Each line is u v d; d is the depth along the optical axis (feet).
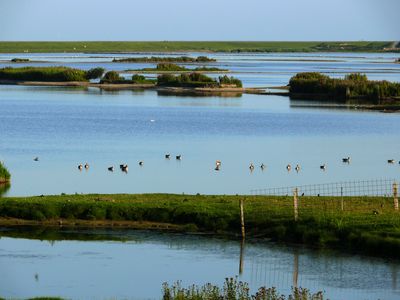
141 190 230.89
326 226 170.09
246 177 256.52
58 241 174.19
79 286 145.18
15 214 188.44
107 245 171.32
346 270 152.25
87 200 194.70
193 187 236.43
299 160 295.69
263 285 144.46
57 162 286.05
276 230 172.45
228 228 178.60
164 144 338.95
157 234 178.29
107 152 313.53
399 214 175.94
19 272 152.97
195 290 137.49
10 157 297.33
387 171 269.85
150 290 142.51
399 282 145.59
